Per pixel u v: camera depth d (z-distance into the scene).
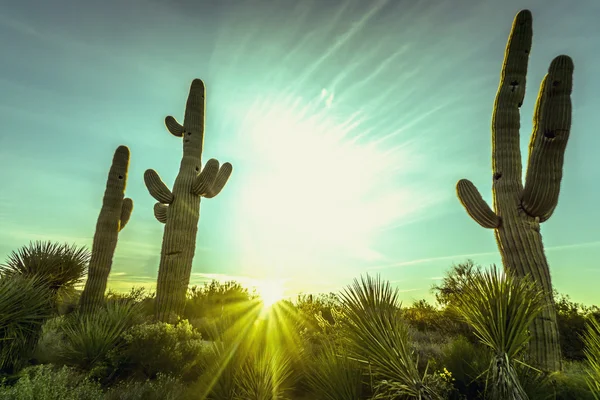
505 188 7.52
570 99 6.83
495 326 3.30
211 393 4.30
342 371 4.00
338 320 3.88
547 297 6.39
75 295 7.27
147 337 5.49
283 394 4.70
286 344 5.38
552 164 6.87
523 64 8.16
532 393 3.65
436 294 10.95
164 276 10.34
